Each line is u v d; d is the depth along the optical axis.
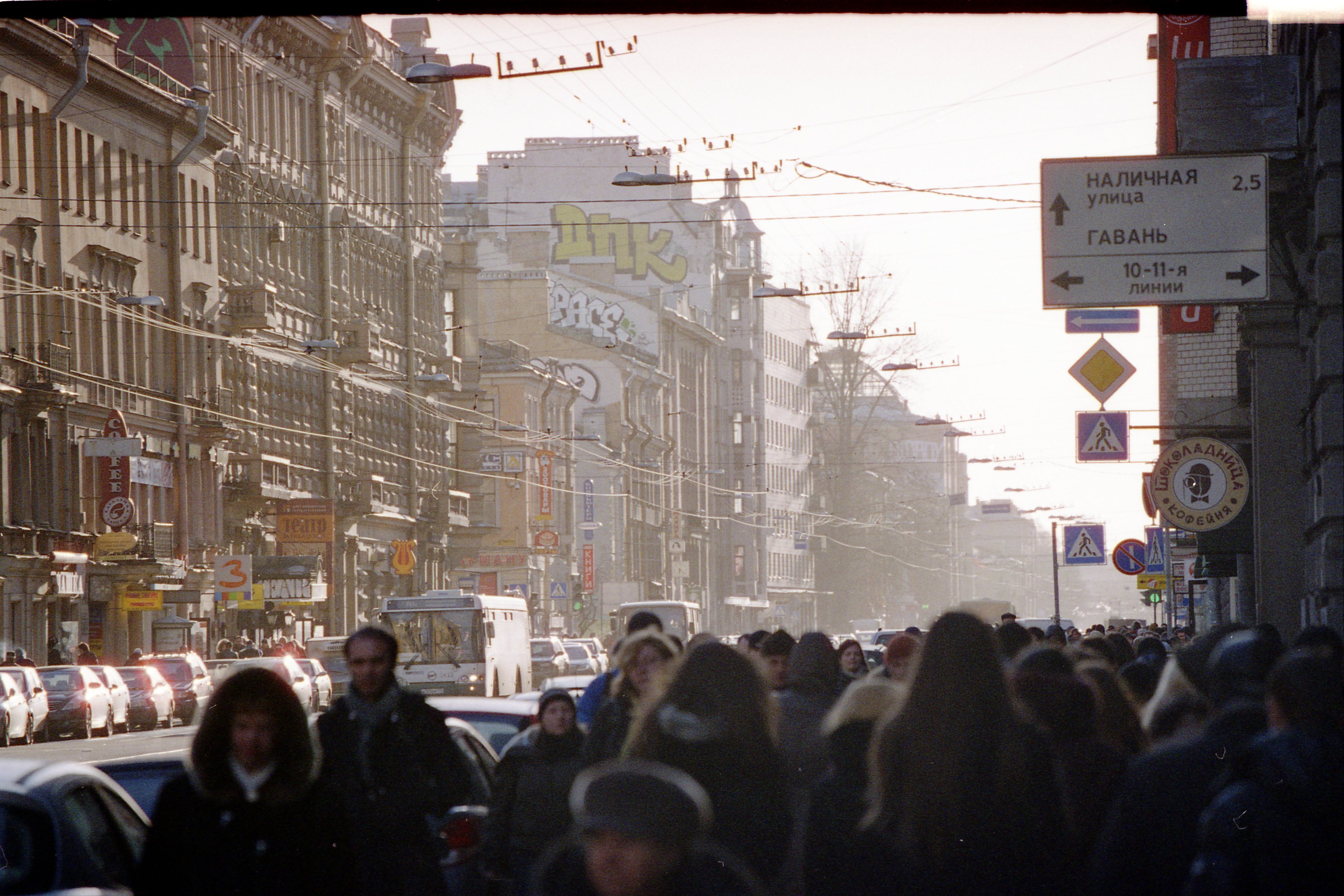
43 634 66.19
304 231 89.25
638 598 123.19
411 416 101.56
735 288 182.12
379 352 96.56
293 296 87.75
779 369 195.12
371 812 11.03
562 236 155.25
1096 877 8.58
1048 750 8.24
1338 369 21.02
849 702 8.70
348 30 91.88
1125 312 39.38
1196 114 22.44
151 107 74.38
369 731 11.13
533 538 116.56
